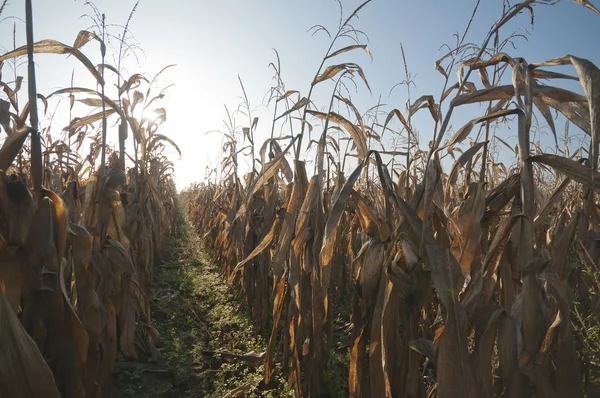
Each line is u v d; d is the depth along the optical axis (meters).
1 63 2.65
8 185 1.93
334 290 5.01
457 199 3.23
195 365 3.96
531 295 1.57
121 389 3.46
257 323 4.60
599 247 2.48
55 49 2.65
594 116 1.22
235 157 6.35
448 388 1.57
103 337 3.01
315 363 3.14
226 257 7.05
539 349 1.60
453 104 1.75
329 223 2.20
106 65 3.87
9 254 1.93
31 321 2.05
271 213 4.54
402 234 2.07
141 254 5.30
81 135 5.80
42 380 1.76
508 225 1.61
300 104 3.66
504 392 1.67
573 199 3.48
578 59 1.32
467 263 1.72
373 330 2.12
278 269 3.09
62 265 2.10
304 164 3.15
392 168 4.10
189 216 20.12
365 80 3.03
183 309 5.39
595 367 1.90
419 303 1.93
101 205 2.98
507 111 1.63
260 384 3.57
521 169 1.61
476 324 1.72
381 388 2.13
